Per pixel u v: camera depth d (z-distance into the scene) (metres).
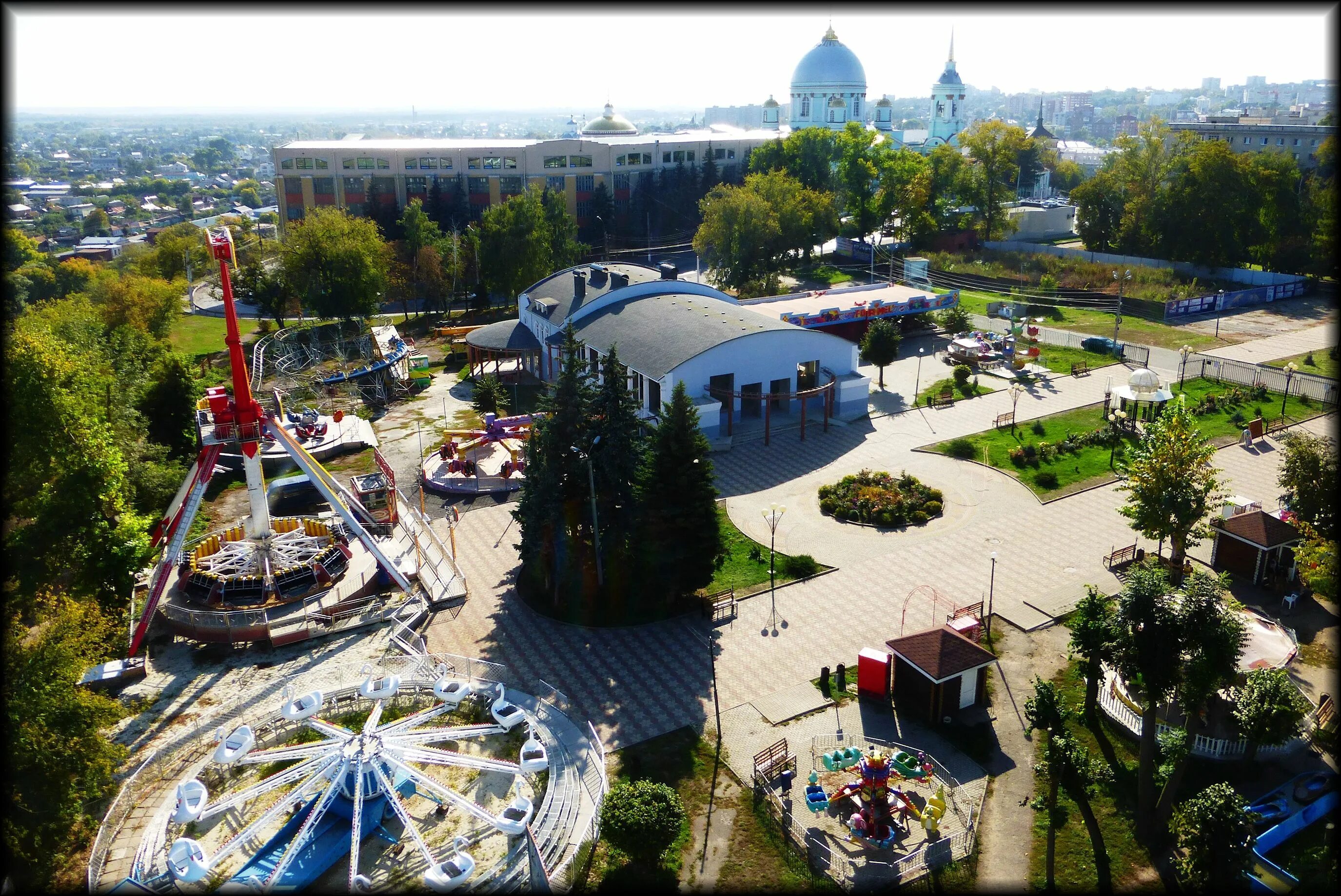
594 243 184.88
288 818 40.53
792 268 160.88
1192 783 41.50
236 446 77.00
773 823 40.03
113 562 53.94
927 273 142.88
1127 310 128.50
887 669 47.69
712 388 86.31
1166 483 57.31
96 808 41.09
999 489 73.62
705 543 55.47
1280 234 139.88
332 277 117.12
